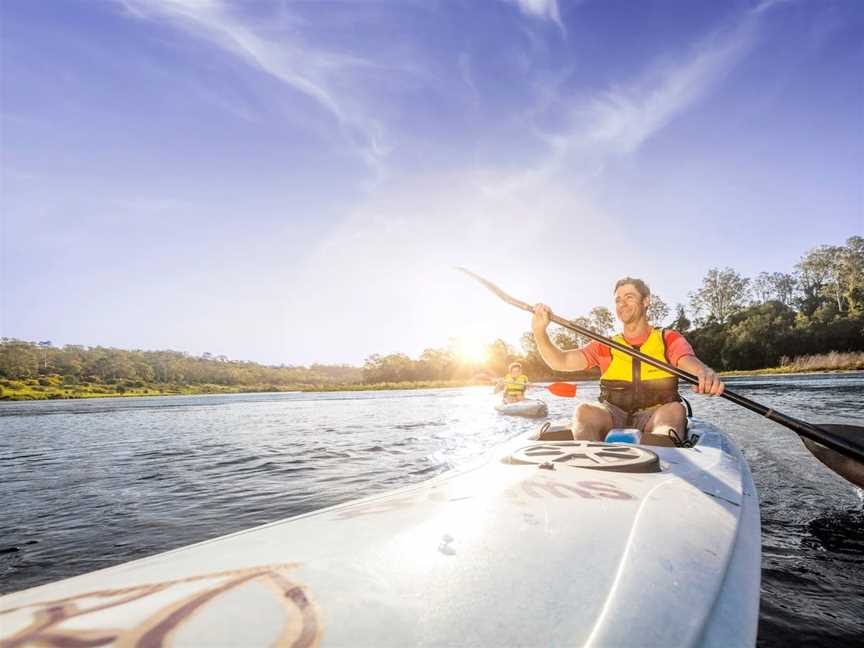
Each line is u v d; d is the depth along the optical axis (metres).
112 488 4.80
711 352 58.91
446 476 1.79
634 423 3.28
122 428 12.67
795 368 46.28
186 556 0.89
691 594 0.93
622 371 3.33
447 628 0.68
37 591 0.72
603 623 0.74
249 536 1.04
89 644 0.55
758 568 1.21
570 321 3.11
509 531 1.07
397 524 1.10
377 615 0.68
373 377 91.00
